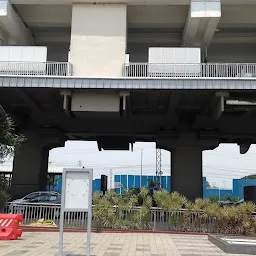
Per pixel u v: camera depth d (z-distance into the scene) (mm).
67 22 27047
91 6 24375
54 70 23609
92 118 26047
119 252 9812
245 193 27500
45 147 29922
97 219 15164
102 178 23891
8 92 22359
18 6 25578
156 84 20219
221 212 14844
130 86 20328
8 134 17766
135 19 26312
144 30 27734
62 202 8055
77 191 8102
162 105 25078
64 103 21188
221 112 21047
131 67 23359
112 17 24203
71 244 11148
